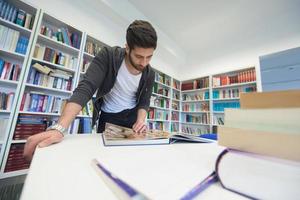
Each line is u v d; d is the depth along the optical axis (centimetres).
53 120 171
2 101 140
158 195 16
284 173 16
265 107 19
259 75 273
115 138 51
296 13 251
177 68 423
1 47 141
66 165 26
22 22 156
